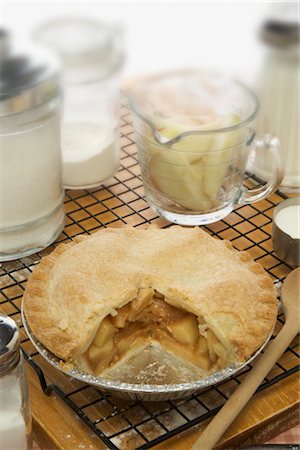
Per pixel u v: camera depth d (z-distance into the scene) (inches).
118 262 42.6
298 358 43.2
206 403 41.2
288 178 52.3
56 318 41.1
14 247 47.2
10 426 38.1
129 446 39.7
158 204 49.8
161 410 40.9
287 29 48.9
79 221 49.9
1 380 37.3
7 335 37.4
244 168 49.5
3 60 44.5
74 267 42.3
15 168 45.5
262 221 50.4
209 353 41.8
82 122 52.0
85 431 40.2
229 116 49.0
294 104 50.1
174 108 50.7
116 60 52.0
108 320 41.7
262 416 40.9
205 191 48.5
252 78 50.9
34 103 44.4
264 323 41.1
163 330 43.0
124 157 55.0
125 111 58.5
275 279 46.6
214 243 44.2
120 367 42.5
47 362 42.6
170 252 43.1
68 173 51.2
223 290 41.4
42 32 51.3
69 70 50.7
